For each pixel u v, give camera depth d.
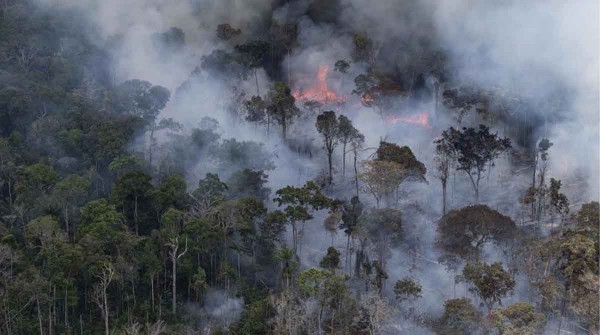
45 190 160.75
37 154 178.88
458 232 147.25
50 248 132.62
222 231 146.25
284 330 126.50
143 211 155.00
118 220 144.88
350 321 136.38
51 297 127.56
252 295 141.88
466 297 142.50
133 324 123.69
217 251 148.38
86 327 130.88
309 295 135.25
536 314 123.81
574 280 131.38
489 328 125.00
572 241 134.38
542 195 170.00
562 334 134.62
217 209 149.38
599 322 125.12
